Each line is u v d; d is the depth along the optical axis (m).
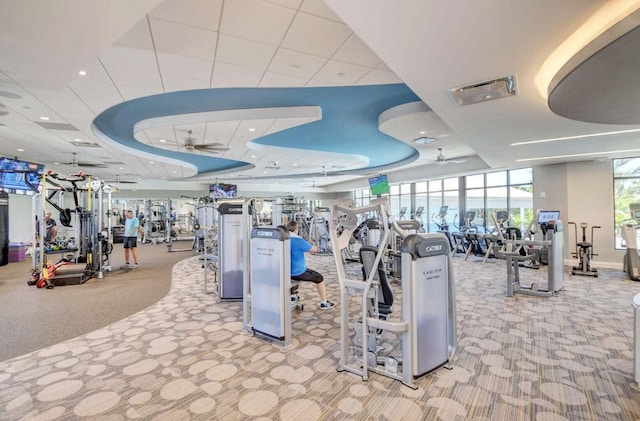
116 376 2.71
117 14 2.33
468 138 5.68
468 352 3.10
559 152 6.99
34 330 3.79
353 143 8.73
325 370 2.79
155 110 5.71
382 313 3.24
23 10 2.27
